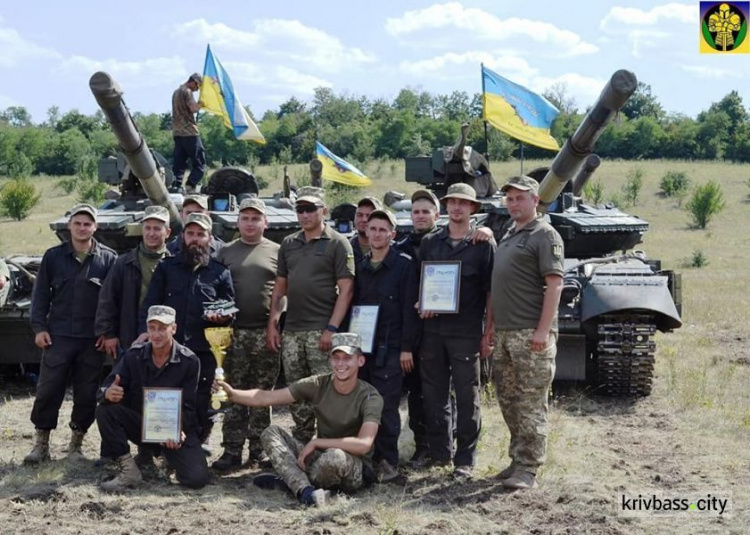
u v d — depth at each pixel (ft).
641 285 32.04
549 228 22.21
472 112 264.93
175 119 40.96
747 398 33.65
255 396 22.57
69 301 25.31
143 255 25.07
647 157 226.17
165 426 22.35
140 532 19.47
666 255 97.35
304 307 24.12
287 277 24.62
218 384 22.40
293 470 21.93
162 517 20.44
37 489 22.47
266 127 194.29
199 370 23.12
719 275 79.10
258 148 185.88
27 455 25.21
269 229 37.93
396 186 146.00
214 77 42.73
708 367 39.75
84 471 24.38
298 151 189.06
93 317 25.46
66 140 222.07
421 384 24.34
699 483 23.29
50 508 21.02
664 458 25.81
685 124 236.43
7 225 124.57
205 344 24.03
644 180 164.76
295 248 24.36
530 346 22.18
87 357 25.50
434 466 24.30
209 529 19.66
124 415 22.80
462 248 23.44
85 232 25.34
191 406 22.90
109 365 34.63
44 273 25.53
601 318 32.17
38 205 151.64
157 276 24.00
